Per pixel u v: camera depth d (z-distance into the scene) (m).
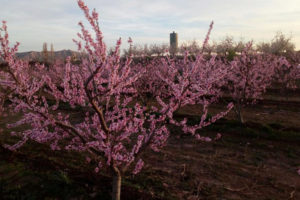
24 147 7.23
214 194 5.08
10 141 7.70
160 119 3.86
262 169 6.28
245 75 9.97
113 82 3.30
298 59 20.69
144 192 4.92
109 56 3.27
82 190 4.87
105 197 4.71
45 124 3.67
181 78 3.94
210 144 8.03
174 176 5.80
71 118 10.84
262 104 15.11
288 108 13.93
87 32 3.01
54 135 4.11
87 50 3.28
